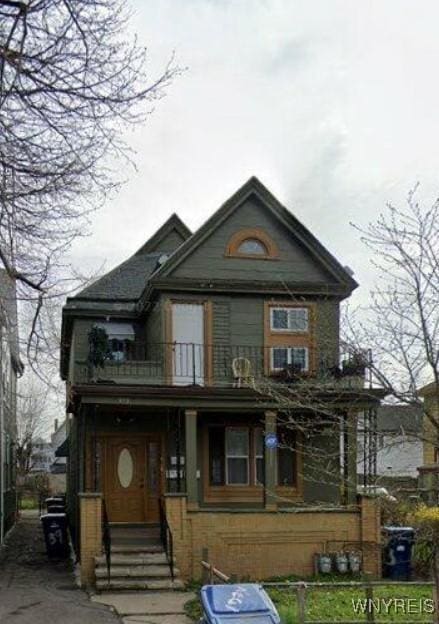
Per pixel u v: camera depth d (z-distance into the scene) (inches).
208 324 802.8
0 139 301.3
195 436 722.2
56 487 2044.8
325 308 821.2
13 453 1238.9
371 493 548.7
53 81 297.1
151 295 814.5
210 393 717.9
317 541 701.9
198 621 482.9
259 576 686.5
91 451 774.5
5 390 1015.6
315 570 695.7
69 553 819.4
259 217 826.8
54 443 2324.1
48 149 313.1
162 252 1005.2
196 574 674.8
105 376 778.2
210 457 792.3
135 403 713.0
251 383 631.2
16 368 866.1
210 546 684.1
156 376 791.1
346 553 696.4
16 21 278.8
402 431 371.9
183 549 673.0
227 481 792.3
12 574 698.2
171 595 600.1
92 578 644.1
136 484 794.8
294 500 786.8
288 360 807.7
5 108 295.9
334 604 548.7
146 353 873.5
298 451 700.7
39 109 302.0
